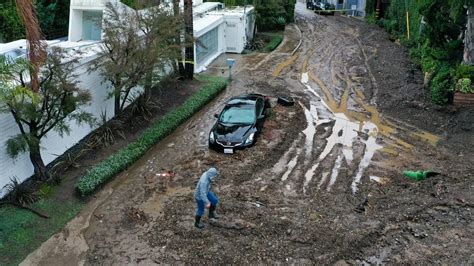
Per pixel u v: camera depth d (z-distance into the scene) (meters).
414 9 33.91
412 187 14.21
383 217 12.52
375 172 15.30
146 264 10.87
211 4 36.03
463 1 21.98
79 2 21.14
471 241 11.52
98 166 14.96
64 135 15.70
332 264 10.72
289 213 12.66
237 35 32.81
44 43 13.06
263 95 22.17
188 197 13.64
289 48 34.41
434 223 12.31
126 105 19.86
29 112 12.55
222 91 24.03
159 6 20.67
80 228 12.36
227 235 11.73
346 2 55.72
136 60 17.06
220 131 17.11
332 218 12.45
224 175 14.84
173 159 16.33
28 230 12.11
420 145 17.62
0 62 12.02
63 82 13.39
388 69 27.72
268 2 39.53
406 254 11.07
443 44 25.67
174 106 21.12
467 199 13.35
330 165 15.75
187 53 24.20
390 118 20.41
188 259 10.91
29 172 14.21
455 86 20.75
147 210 13.10
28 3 12.38
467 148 17.28
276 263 10.72
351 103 22.36
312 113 20.92
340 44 35.75
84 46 18.06
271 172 15.20
